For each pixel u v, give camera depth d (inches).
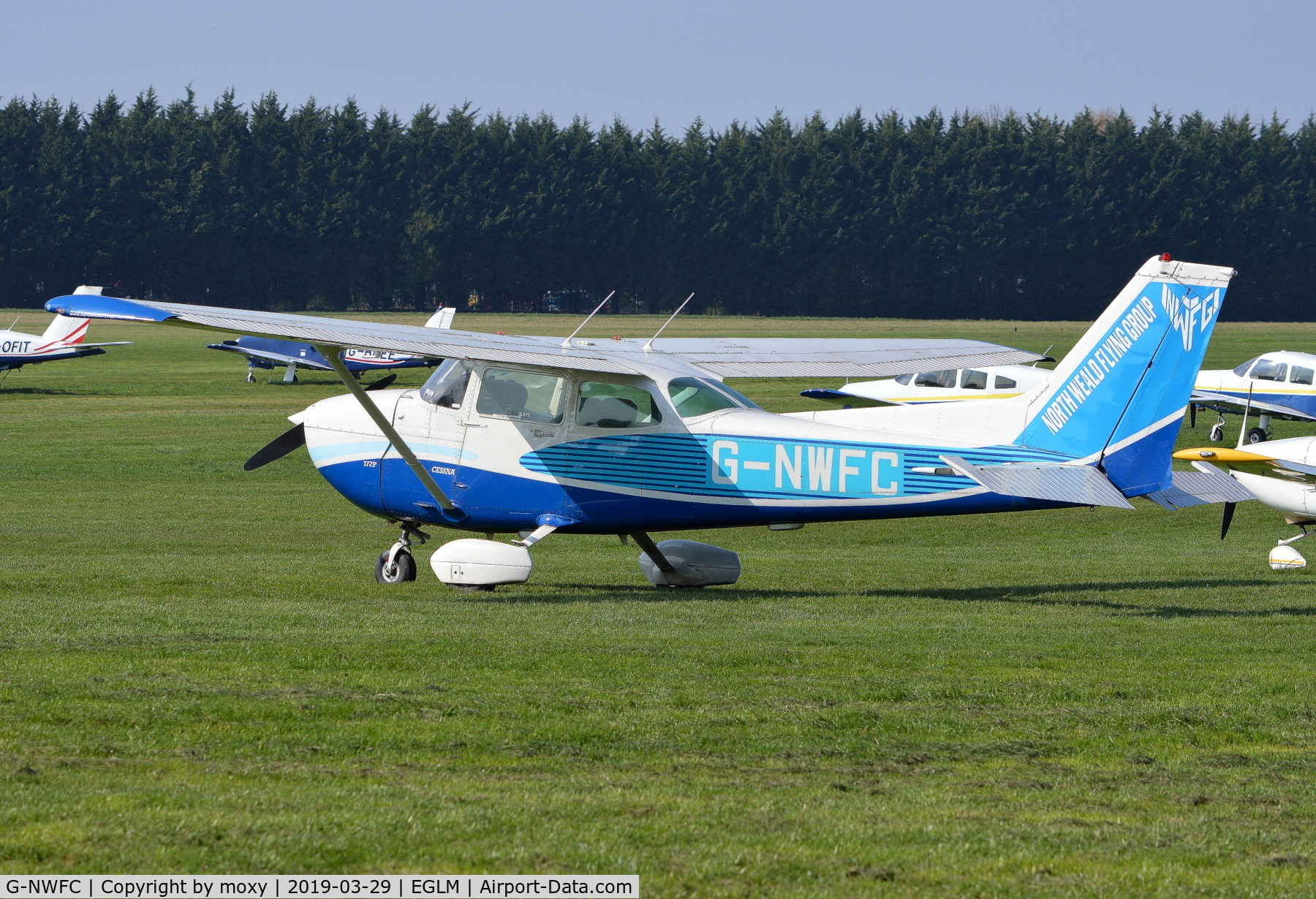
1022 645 1202.0
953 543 2428.6
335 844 636.1
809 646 1176.8
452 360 1640.0
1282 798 749.3
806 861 627.8
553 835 655.1
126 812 673.6
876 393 3959.2
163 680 980.6
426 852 628.7
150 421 4798.2
